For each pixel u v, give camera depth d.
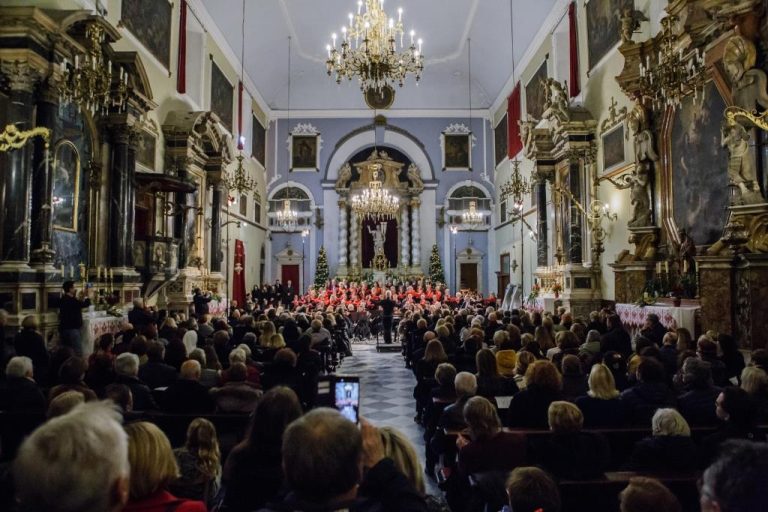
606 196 15.59
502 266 28.17
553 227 18.48
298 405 3.10
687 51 10.95
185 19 17.78
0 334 7.23
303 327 12.16
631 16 12.95
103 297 11.86
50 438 1.32
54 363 6.29
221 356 8.09
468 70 28.84
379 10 12.77
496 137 29.41
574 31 17.61
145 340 6.91
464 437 4.30
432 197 30.47
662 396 4.71
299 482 1.63
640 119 13.00
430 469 6.09
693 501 3.34
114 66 12.51
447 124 30.56
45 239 10.14
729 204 9.79
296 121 30.45
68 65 9.23
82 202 12.02
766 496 1.22
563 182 17.77
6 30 9.48
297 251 30.19
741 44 9.08
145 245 13.88
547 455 3.56
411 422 8.27
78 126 11.80
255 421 3.02
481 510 3.60
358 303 22.55
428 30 25.36
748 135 9.06
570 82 17.77
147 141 15.35
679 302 10.75
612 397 4.65
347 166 30.34
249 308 17.75
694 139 11.30
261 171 28.95
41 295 9.90
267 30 23.59
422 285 27.20
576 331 9.09
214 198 19.66
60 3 11.02
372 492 2.11
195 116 16.78
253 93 26.88
